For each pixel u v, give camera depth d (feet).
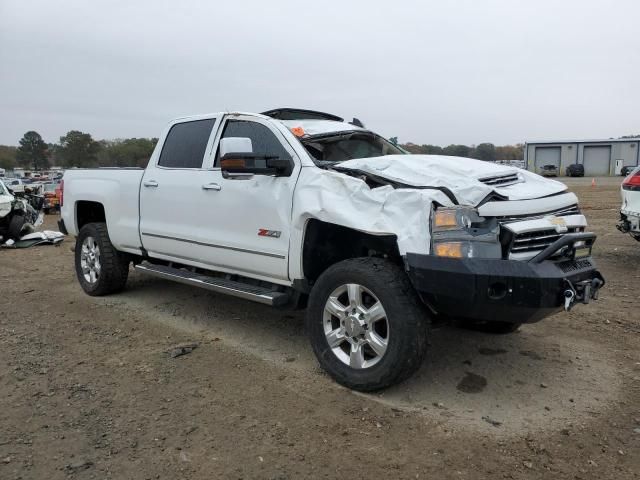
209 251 16.25
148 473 9.57
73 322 18.31
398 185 12.47
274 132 14.97
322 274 13.10
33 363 14.57
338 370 12.83
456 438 10.66
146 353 15.30
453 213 11.19
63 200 23.09
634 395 12.48
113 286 21.56
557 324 17.52
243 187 14.92
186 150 17.71
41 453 10.21
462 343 15.83
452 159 14.34
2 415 11.67
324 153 15.55
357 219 12.12
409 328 11.56
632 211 26.35
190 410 11.85
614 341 15.99
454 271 10.92
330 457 10.04
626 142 187.93
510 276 10.77
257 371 13.97
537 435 10.77
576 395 12.52
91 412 11.78
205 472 9.61
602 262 27.30
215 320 18.42
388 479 9.39
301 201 13.32
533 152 200.75
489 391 12.73
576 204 13.41
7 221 38.50
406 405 12.02
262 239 14.49
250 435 10.80
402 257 11.76
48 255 34.19
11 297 22.09
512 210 11.69
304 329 17.39
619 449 10.27
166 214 17.80
